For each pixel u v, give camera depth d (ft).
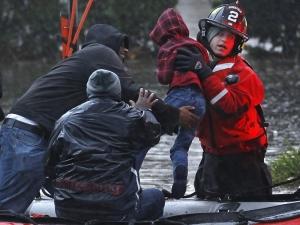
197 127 44.88
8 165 44.06
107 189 39.22
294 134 96.58
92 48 44.57
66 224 40.29
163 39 44.55
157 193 42.47
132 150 39.73
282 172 69.10
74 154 39.32
